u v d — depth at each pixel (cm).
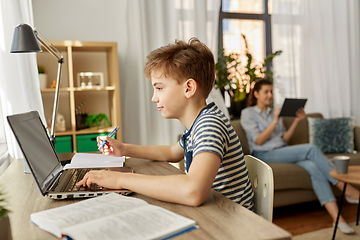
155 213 67
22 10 184
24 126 96
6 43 180
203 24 311
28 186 98
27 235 63
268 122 277
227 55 348
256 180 106
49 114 280
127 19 293
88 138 256
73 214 68
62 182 96
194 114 99
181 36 306
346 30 358
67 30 284
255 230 62
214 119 90
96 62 294
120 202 74
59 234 61
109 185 86
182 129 309
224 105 318
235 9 349
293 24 346
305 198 242
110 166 117
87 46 254
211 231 62
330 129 293
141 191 82
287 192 238
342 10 358
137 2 290
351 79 371
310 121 300
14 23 179
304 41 349
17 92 183
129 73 296
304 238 200
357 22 372
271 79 335
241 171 97
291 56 343
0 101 193
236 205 77
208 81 98
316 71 353
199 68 95
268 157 256
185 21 307
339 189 252
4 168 169
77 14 286
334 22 358
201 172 79
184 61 94
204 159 81
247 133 271
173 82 95
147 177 85
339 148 288
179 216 66
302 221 229
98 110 295
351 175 197
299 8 346
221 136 86
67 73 284
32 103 184
